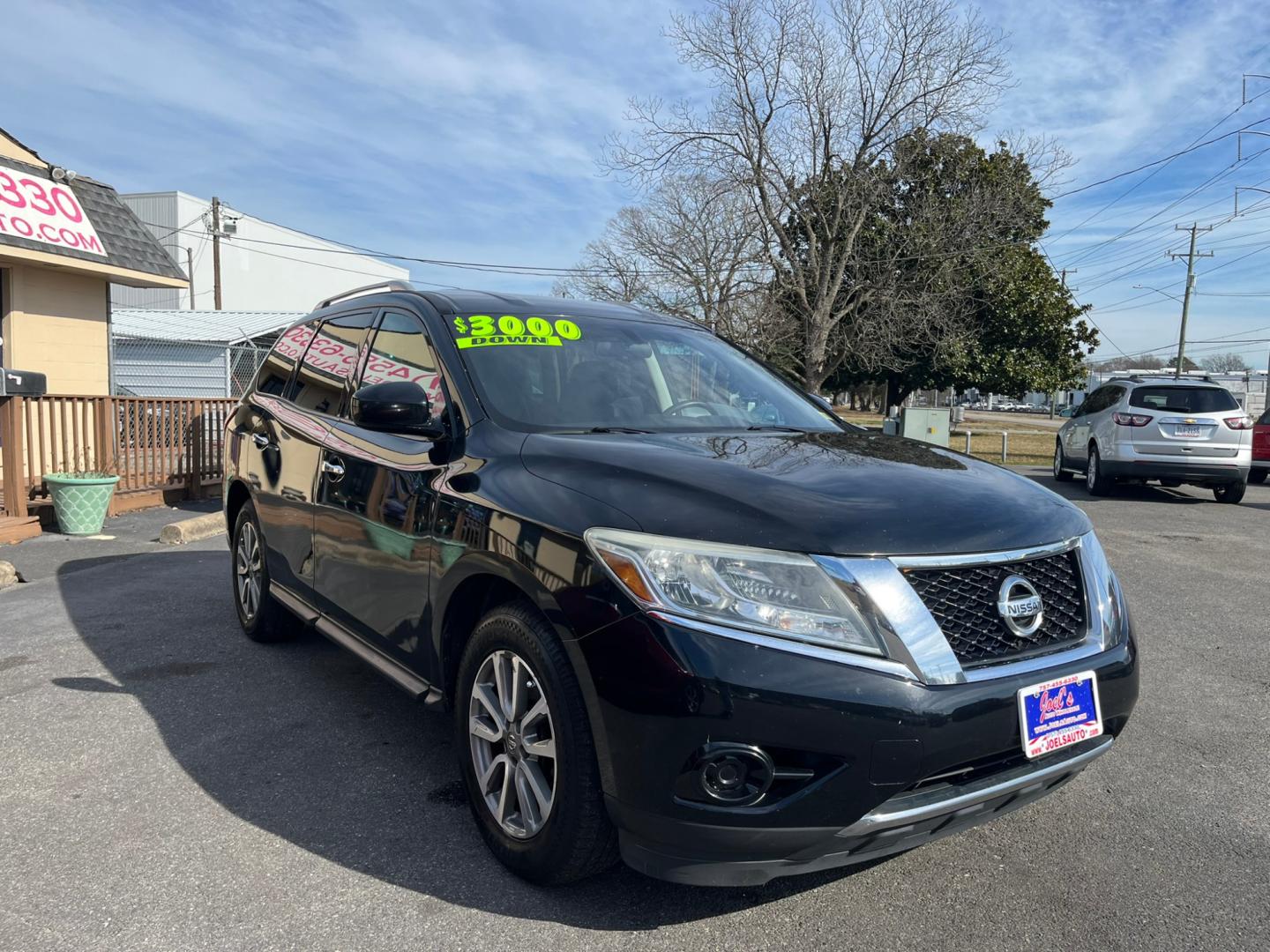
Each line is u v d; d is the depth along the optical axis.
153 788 3.25
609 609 2.28
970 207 24.12
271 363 5.00
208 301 46.31
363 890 2.62
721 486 2.47
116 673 4.47
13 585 6.34
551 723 2.45
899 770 2.18
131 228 11.99
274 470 4.42
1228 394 12.46
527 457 2.83
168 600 5.93
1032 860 2.86
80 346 11.62
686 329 4.29
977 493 2.65
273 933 2.41
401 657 3.28
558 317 3.81
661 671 2.18
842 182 23.75
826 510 2.37
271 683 4.36
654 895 2.63
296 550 4.18
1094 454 13.50
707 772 2.17
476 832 2.97
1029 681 2.37
